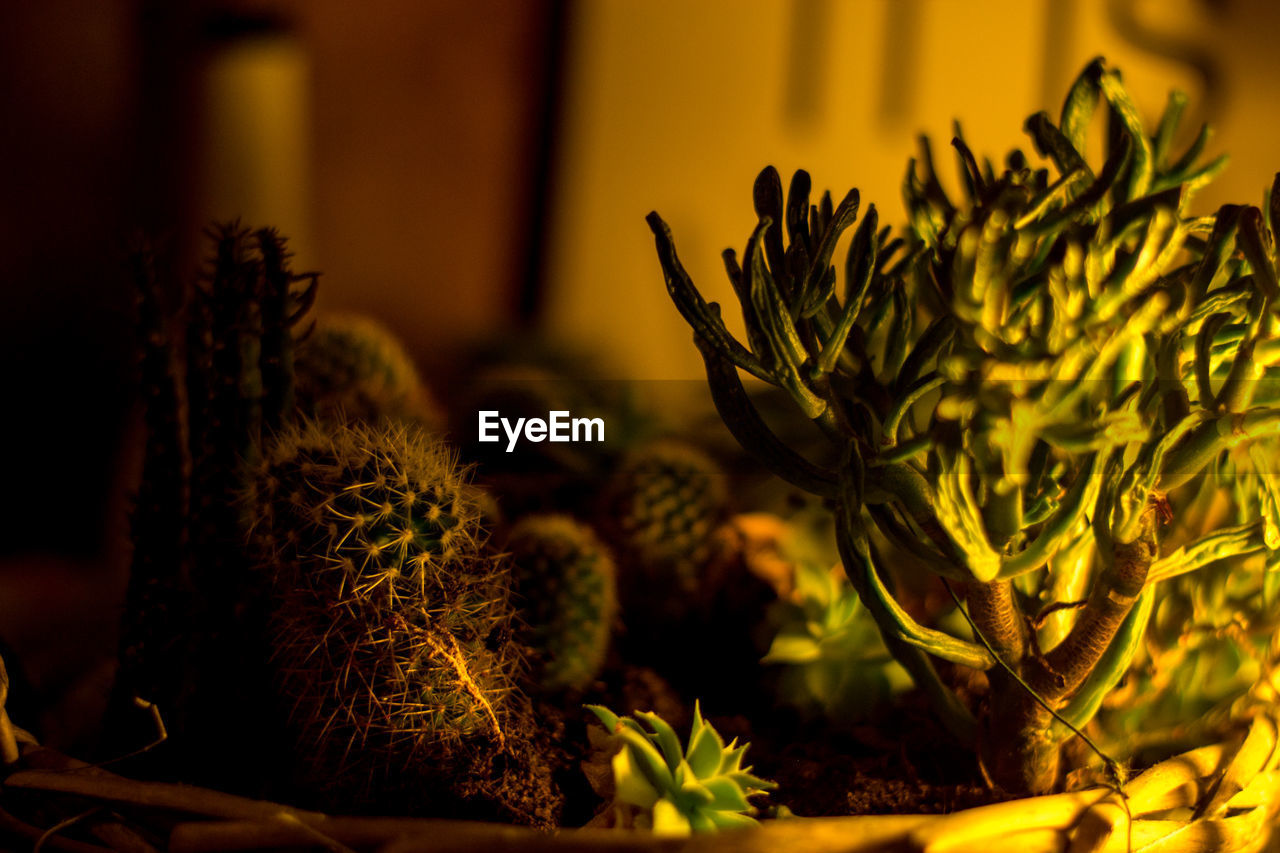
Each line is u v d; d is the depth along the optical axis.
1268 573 0.45
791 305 0.42
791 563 0.55
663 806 0.40
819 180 1.27
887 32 1.24
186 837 0.40
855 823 0.39
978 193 0.43
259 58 1.07
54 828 0.41
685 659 0.54
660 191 1.29
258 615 0.46
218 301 0.46
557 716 0.49
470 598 0.45
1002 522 0.41
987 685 0.49
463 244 1.33
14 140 1.26
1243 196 1.12
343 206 1.28
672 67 1.27
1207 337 0.40
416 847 0.39
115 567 1.07
